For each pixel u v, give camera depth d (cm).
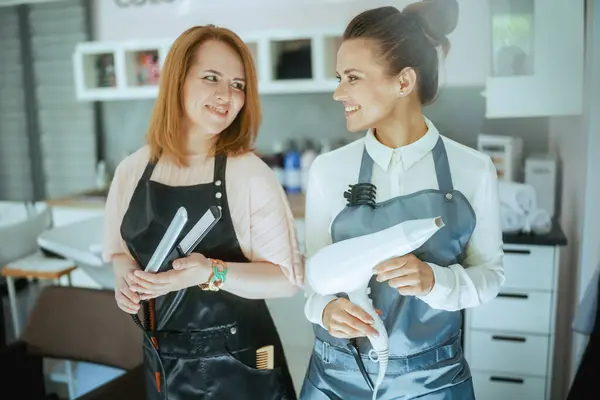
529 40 143
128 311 109
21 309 223
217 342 116
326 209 103
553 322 181
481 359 189
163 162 117
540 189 190
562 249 191
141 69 272
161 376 117
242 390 118
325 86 252
